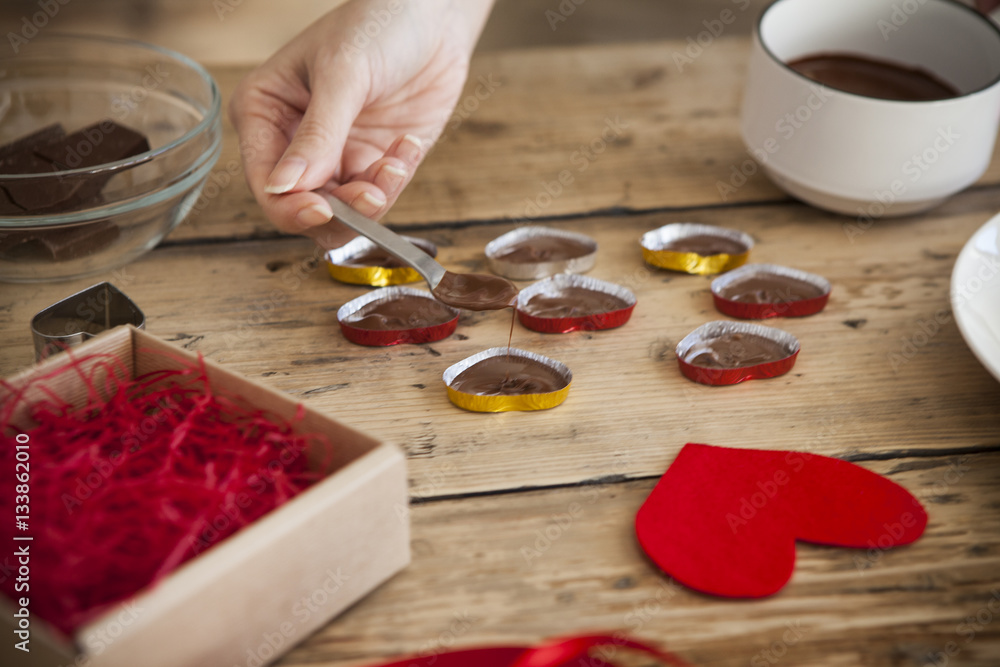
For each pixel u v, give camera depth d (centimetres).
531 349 61
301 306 63
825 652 50
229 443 53
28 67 69
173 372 55
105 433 53
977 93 64
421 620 51
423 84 70
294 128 67
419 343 61
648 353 61
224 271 65
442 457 56
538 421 58
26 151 64
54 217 61
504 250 66
